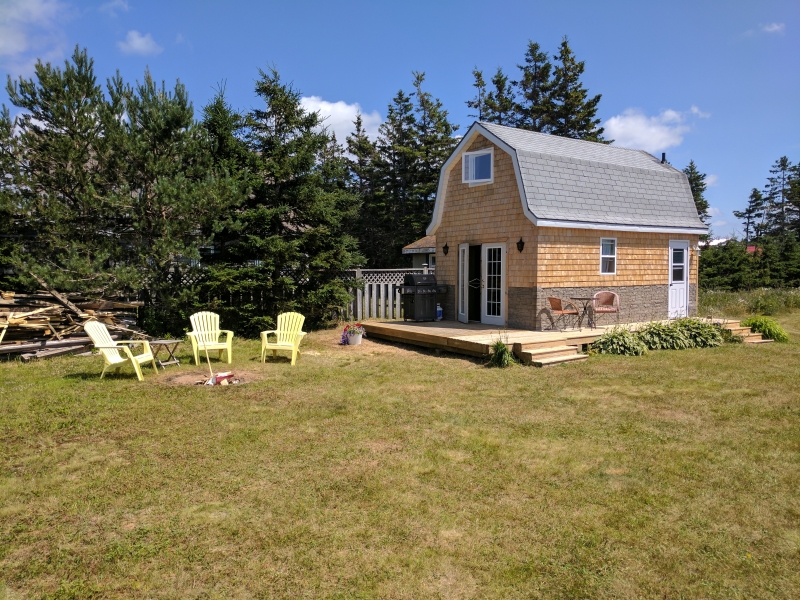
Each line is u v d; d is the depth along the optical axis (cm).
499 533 386
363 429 615
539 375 902
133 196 1194
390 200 3612
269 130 1417
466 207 1397
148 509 421
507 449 552
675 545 371
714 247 3356
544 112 3669
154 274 1181
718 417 665
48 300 1166
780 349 1171
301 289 1431
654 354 1105
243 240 1355
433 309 1443
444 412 686
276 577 335
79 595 317
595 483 471
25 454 534
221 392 782
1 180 1053
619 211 1348
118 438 582
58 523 399
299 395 770
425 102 3644
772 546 370
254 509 421
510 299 1277
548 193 1230
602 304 1292
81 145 1106
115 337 1186
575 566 346
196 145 1229
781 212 5881
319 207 1376
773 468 504
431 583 330
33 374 894
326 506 427
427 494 448
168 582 330
